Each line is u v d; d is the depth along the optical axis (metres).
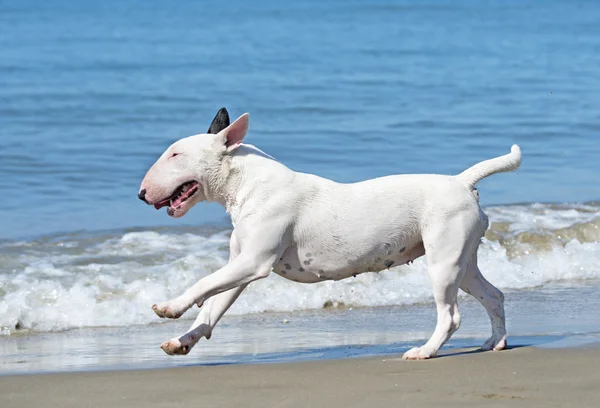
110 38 40.25
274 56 34.72
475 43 40.34
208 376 7.49
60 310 10.11
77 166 17.34
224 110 8.41
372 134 20.55
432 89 27.44
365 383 7.20
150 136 20.36
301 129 21.11
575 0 71.12
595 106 24.55
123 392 7.04
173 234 13.14
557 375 7.39
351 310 10.68
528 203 14.98
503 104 24.91
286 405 6.66
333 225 8.12
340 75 30.09
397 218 8.18
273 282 11.05
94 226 13.52
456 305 8.26
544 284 11.91
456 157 18.33
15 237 12.84
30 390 7.11
